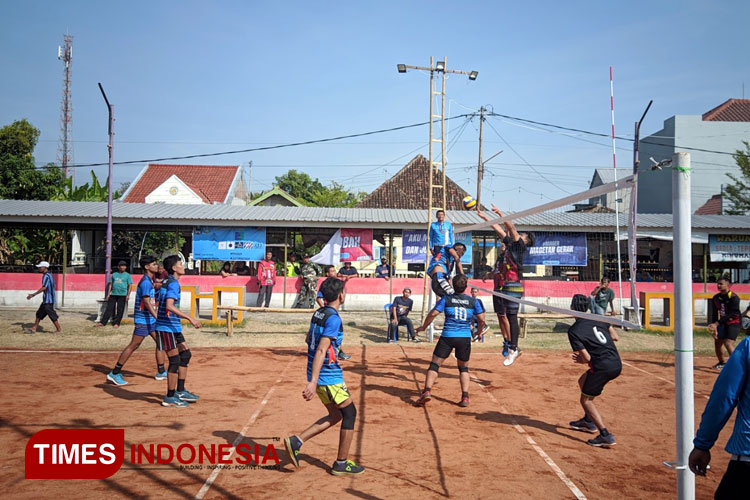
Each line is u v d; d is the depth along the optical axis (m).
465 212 21.33
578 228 18.95
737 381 2.92
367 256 19.19
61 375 8.76
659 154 34.66
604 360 5.83
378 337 13.70
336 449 5.58
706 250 19.92
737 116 35.09
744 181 32.38
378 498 4.42
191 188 33.12
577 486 4.78
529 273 19.97
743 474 2.86
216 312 15.19
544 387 8.52
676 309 3.53
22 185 24.16
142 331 8.10
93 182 25.83
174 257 7.01
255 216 18.92
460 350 7.25
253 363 10.09
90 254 22.41
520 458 5.44
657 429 6.49
